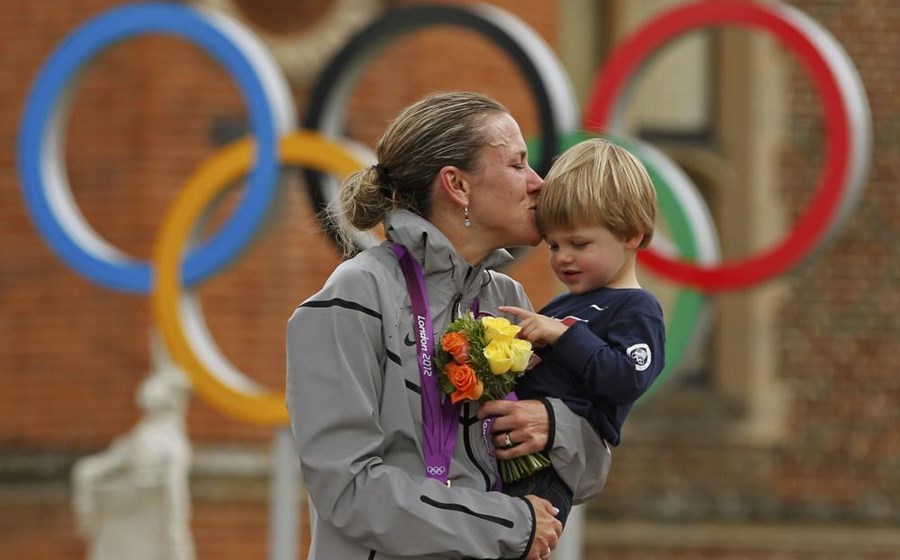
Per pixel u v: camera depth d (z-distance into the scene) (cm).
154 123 3641
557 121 2373
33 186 2800
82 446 3744
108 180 3672
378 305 1009
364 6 3703
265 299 3619
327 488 981
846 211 2467
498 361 1017
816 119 4131
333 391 989
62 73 2794
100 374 3728
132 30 2728
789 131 4144
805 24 2534
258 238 2558
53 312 3775
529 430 1030
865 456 4016
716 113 4222
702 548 3794
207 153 3653
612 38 4188
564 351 1061
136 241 3644
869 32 4019
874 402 4031
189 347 2509
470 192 1051
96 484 3094
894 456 4012
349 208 1071
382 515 968
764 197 4144
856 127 2464
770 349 4047
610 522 3925
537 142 2402
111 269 2741
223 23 2645
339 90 2527
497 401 1037
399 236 1033
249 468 3622
